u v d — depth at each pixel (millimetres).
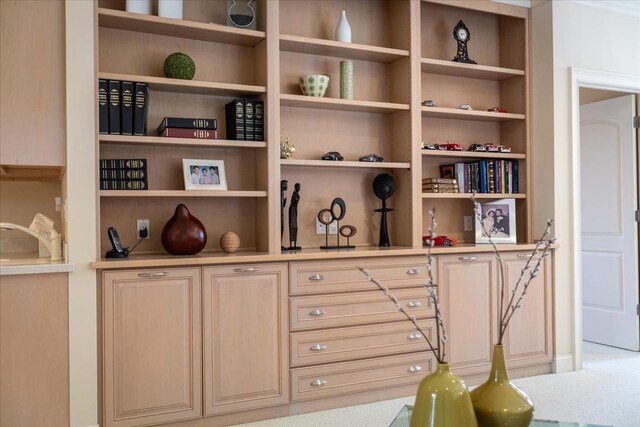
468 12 4328
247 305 3059
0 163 2633
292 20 3744
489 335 3738
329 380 3256
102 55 3230
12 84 2656
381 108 3758
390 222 4016
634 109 4566
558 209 4027
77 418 2703
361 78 3957
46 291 2658
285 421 3088
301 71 3756
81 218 2748
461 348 3639
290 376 3162
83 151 2770
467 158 4281
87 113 2783
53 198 3479
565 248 4062
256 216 3572
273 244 3361
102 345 2752
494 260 3779
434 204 4164
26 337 2621
